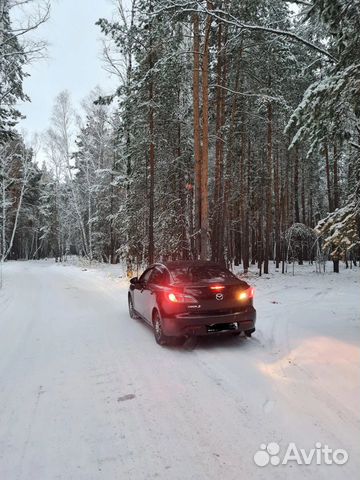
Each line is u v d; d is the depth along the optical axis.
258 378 4.86
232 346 6.42
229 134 18.17
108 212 35.47
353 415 3.76
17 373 5.40
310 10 6.96
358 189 6.76
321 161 31.45
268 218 22.20
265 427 3.62
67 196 43.66
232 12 13.77
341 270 25.56
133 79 17.42
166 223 19.34
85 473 3.00
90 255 35.22
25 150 34.22
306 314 8.73
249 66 17.64
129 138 20.25
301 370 5.03
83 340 7.20
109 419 3.90
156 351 6.29
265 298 12.01
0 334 7.86
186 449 3.30
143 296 7.95
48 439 3.54
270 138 20.94
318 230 6.92
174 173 20.08
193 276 6.87
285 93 19.56
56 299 13.24
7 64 14.84
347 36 6.21
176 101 18.44
